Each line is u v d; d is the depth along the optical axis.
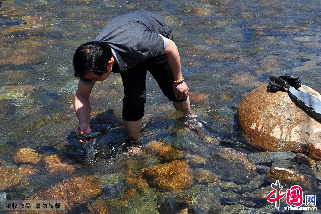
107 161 3.10
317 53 4.91
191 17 6.32
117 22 2.72
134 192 2.75
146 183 2.83
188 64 4.72
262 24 5.97
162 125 3.53
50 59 4.92
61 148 3.26
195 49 5.14
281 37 5.45
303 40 5.32
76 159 3.12
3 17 6.43
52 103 3.94
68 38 5.55
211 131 3.43
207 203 2.64
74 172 2.97
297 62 4.68
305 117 3.10
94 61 2.46
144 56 2.64
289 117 3.13
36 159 3.11
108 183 2.85
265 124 3.18
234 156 3.10
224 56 4.92
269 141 3.15
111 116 3.70
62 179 2.89
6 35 5.67
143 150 3.21
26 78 4.45
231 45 5.25
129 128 3.32
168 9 6.71
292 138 3.09
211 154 3.13
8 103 3.94
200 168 2.98
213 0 7.18
